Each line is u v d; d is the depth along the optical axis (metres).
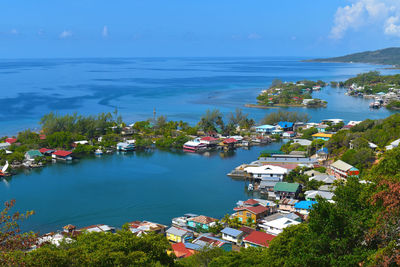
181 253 55.31
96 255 34.66
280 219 66.81
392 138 114.81
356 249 29.72
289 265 32.34
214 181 100.38
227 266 39.38
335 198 37.28
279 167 99.50
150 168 114.44
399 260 25.11
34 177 106.00
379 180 36.03
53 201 85.69
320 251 30.92
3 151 125.88
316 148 125.38
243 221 70.94
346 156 101.12
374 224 30.14
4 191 93.38
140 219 74.94
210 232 66.12
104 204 83.44
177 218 72.69
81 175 107.38
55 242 53.84
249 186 92.56
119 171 111.38
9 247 24.42
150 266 33.97
